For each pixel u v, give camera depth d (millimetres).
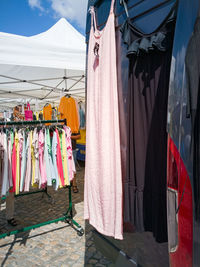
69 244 2791
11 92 7484
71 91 7719
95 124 2090
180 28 1090
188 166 1044
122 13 1773
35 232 3107
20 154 2707
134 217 1594
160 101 1367
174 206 1137
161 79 1352
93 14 2141
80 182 5566
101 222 2018
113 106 1784
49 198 4297
